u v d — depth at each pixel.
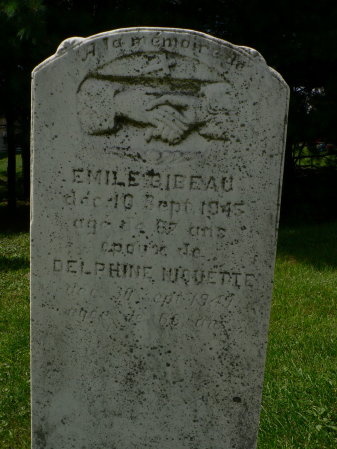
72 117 1.09
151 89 1.08
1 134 9.88
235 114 1.09
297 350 1.76
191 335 1.18
